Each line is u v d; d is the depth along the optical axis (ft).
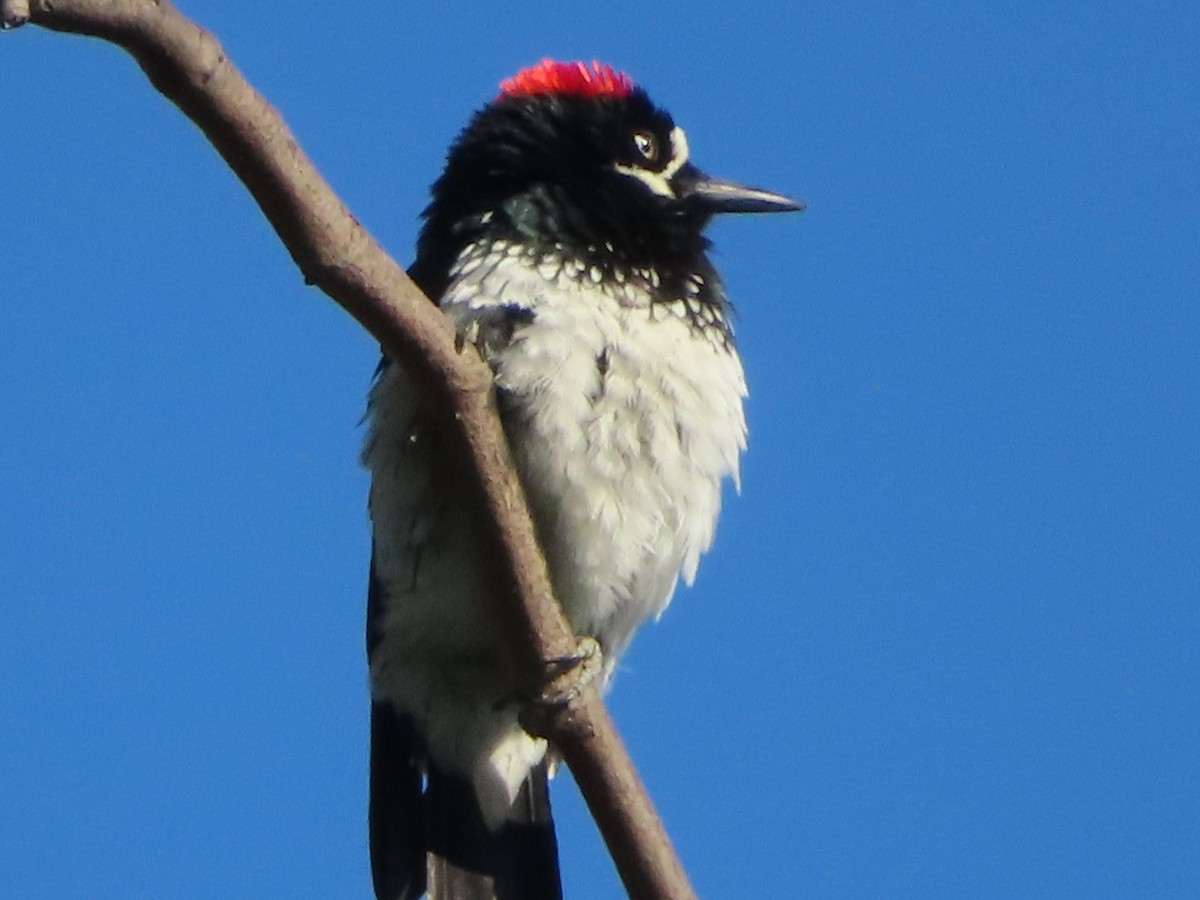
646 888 30.73
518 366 34.88
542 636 30.81
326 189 26.53
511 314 35.42
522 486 34.47
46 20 23.07
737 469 37.88
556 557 35.88
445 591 35.86
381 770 38.01
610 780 30.83
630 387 35.53
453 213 39.06
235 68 24.81
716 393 36.83
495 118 39.78
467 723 37.63
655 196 38.40
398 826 37.70
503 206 37.70
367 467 36.11
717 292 38.06
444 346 28.58
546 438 34.83
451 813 37.52
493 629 36.29
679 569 37.35
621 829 30.76
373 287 27.55
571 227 37.01
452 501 34.86
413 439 34.99
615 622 37.50
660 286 36.81
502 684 37.37
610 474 35.37
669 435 35.81
